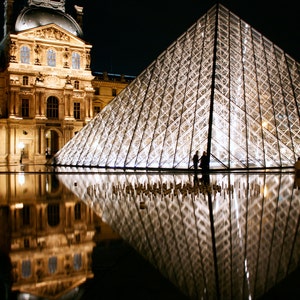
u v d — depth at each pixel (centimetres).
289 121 5659
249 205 2233
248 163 5025
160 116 5769
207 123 5097
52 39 10881
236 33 6372
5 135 10581
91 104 11456
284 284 987
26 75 10650
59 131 10938
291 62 6406
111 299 884
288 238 1462
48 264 1175
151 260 1206
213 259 1213
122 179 4009
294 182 3431
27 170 6319
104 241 1462
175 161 5197
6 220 1920
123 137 6084
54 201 2577
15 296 916
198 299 888
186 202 2373
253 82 5859
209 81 5459
